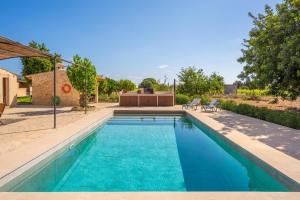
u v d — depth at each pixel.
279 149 6.96
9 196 4.05
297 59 11.94
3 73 20.22
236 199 3.94
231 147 7.99
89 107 19.31
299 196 4.06
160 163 7.28
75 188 5.44
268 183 5.48
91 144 9.72
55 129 9.99
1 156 6.03
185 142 10.05
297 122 10.30
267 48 14.83
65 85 22.95
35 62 34.38
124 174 6.33
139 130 12.88
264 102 24.36
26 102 25.41
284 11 14.20
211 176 6.20
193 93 29.55
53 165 6.93
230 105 18.58
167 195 4.09
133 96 23.36
